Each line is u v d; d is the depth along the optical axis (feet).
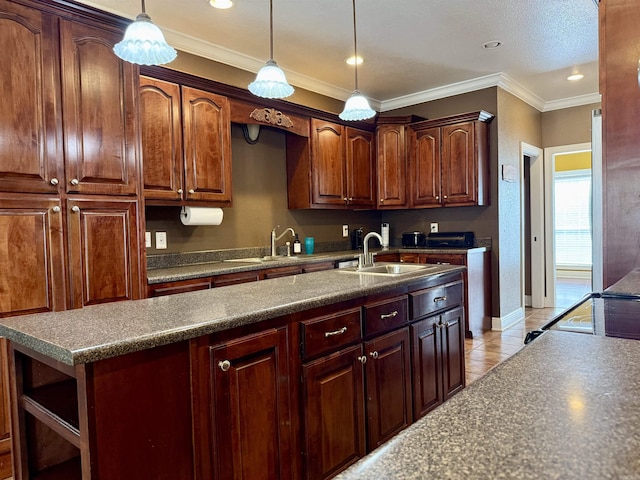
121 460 3.70
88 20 7.84
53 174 7.36
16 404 4.38
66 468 4.46
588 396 2.26
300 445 5.31
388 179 16.07
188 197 10.15
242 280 10.49
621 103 6.86
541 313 17.49
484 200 14.84
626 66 6.80
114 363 3.68
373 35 11.37
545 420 1.99
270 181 13.73
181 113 10.03
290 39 11.50
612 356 2.93
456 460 1.67
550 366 2.75
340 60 13.07
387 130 16.07
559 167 27.53
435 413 2.12
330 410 5.68
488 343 13.38
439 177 15.26
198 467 4.24
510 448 1.75
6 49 6.89
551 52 12.72
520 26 11.02
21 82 7.04
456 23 10.78
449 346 8.21
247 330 4.75
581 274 27.02
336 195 14.58
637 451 1.69
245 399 4.70
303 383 5.36
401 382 6.94
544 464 1.62
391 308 6.77
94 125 7.90
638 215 6.79
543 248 18.44
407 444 1.81
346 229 16.56
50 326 4.23
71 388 4.55
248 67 12.87
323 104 15.67
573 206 27.25
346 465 5.88
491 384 2.46
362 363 6.21
